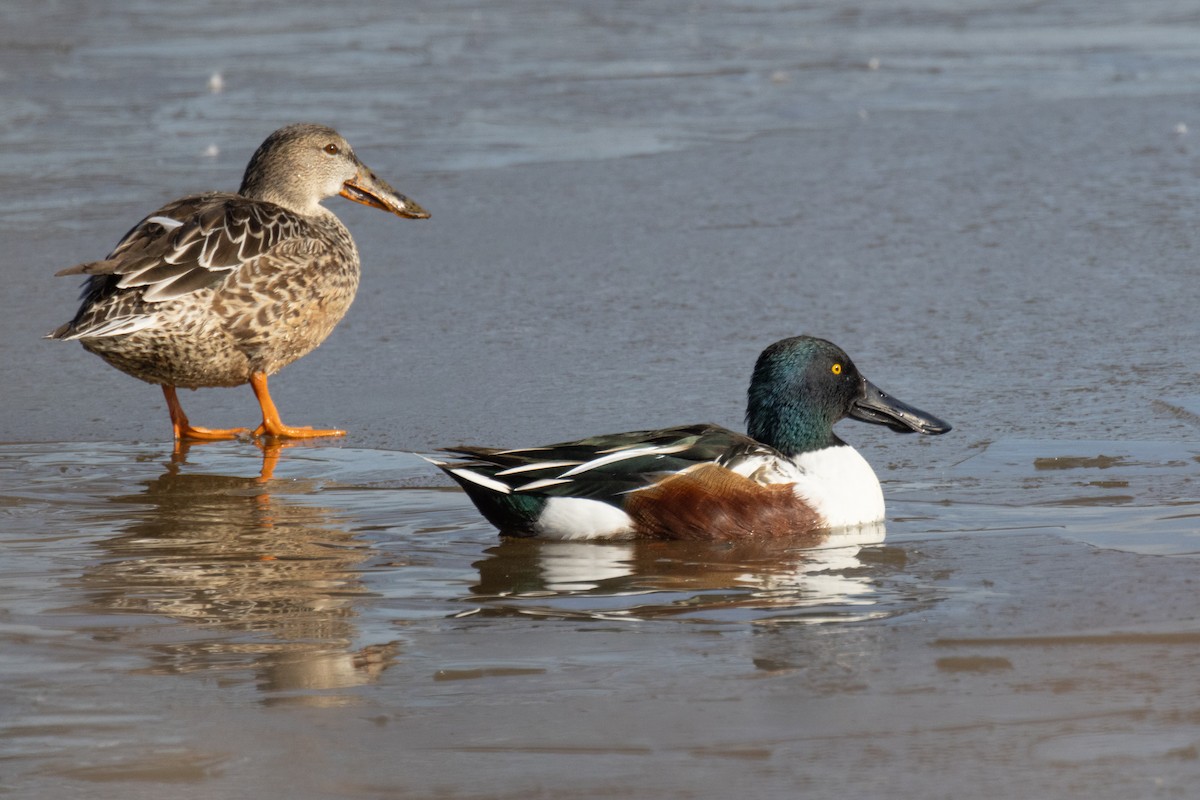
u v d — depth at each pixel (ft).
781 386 36.65
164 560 32.94
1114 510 35.47
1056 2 123.03
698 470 34.58
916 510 36.29
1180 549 32.40
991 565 31.86
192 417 46.34
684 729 23.88
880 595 30.17
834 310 53.78
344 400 47.03
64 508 37.09
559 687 25.63
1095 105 84.89
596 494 34.63
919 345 49.78
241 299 43.52
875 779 22.11
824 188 69.87
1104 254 59.06
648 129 82.07
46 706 24.98
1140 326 50.85
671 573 32.04
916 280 56.75
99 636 28.25
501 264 60.75
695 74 95.66
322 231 46.60
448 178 73.15
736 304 54.85
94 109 86.07
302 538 34.71
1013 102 86.43
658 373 47.96
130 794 21.98
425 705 24.97
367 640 28.04
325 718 24.50
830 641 27.55
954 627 28.07
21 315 55.26
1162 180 69.10
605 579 31.71
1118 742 23.09
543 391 46.68
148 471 40.57
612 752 23.13
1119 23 112.78
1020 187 68.95
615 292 56.80
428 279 59.31
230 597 30.53
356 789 22.09
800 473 35.24
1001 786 21.80
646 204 68.28
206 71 96.27
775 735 23.61
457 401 46.19
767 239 62.64
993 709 24.35
